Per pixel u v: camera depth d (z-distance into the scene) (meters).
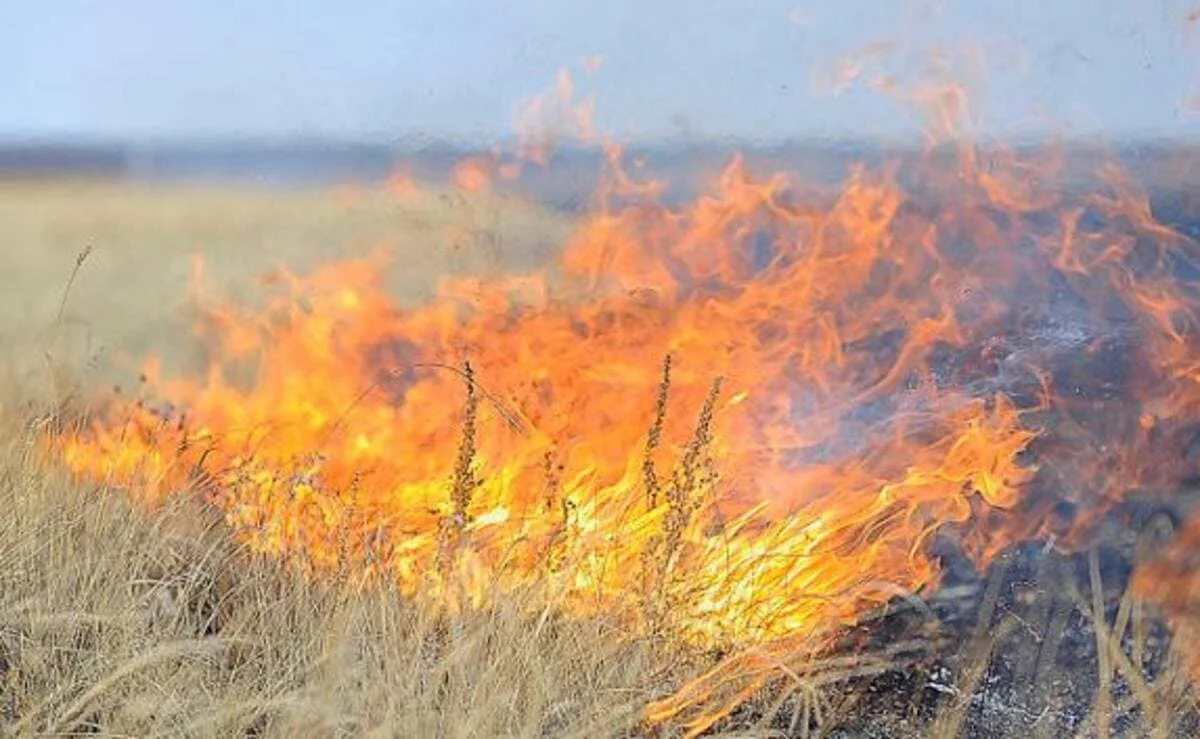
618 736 7.48
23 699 7.30
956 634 8.82
